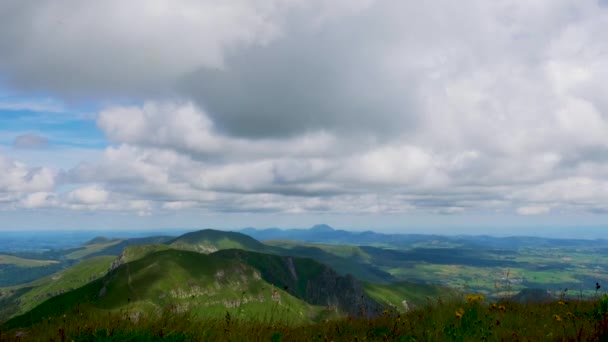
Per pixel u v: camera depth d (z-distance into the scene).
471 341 9.66
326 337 11.32
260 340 10.07
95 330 9.48
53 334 9.40
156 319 10.69
